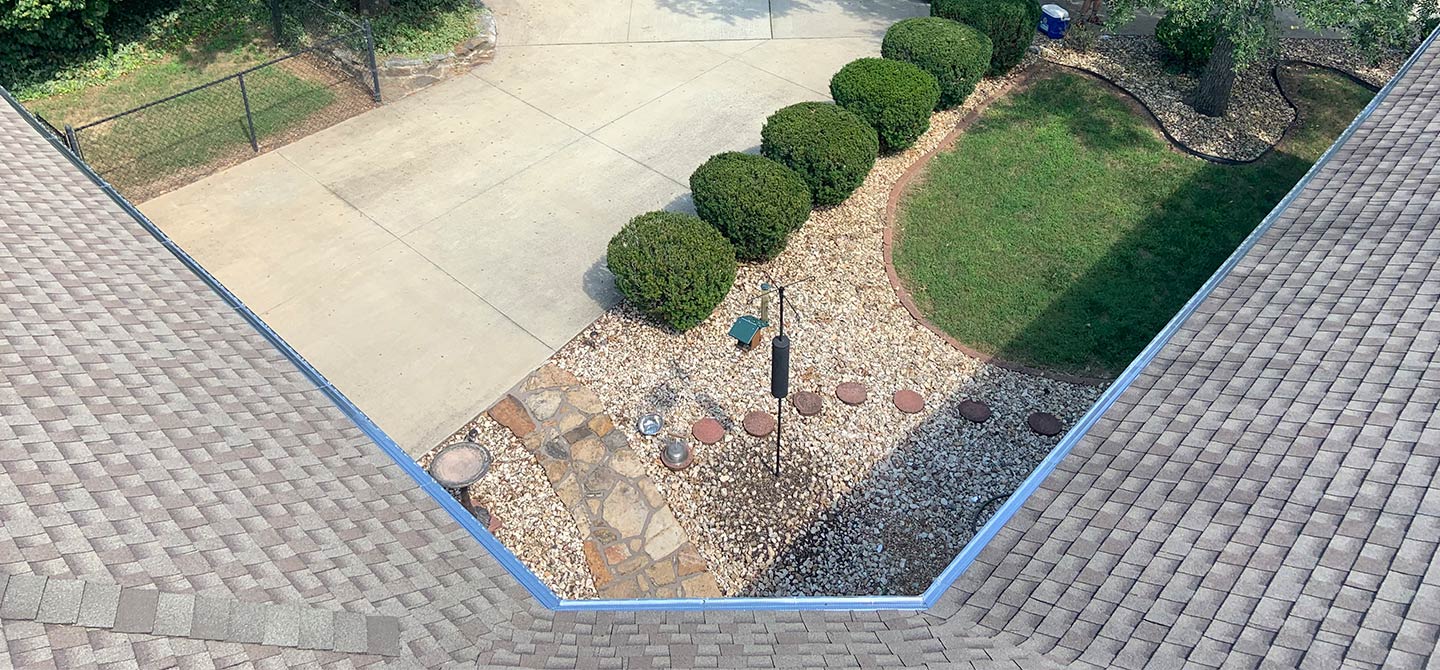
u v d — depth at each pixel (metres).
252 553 5.09
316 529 5.52
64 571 4.41
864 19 18.05
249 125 13.66
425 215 12.75
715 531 9.00
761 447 9.78
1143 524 5.46
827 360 10.83
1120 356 10.95
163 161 13.56
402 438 9.69
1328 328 6.78
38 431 5.36
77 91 15.08
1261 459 5.70
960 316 11.52
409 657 4.85
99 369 6.20
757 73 16.20
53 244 7.47
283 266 11.81
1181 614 4.80
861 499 9.34
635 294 10.49
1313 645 4.43
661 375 10.51
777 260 12.12
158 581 4.59
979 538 5.69
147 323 6.95
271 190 13.11
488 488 9.24
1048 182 13.63
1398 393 5.93
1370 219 7.97
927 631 5.16
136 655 4.20
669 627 5.43
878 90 13.32
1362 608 4.54
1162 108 15.30
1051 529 5.63
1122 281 11.96
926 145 14.45
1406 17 13.02
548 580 8.51
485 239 12.36
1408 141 8.96
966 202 13.27
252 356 7.03
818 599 5.61
